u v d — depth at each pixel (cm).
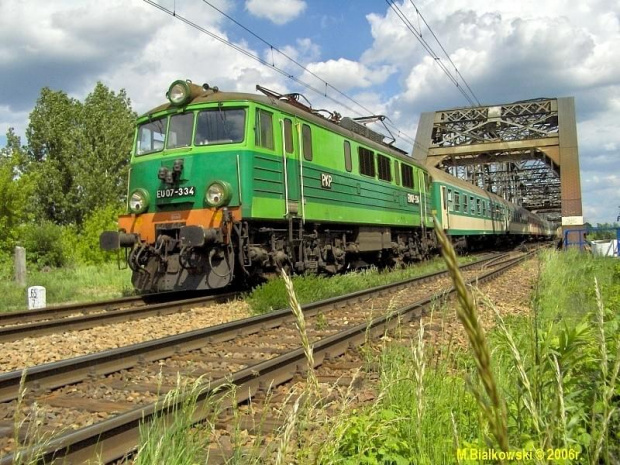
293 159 1304
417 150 5275
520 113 5322
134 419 416
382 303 1170
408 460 335
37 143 4297
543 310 905
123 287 1644
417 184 2248
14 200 2122
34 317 1042
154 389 568
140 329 935
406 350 618
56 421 480
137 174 1278
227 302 1214
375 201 1764
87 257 2497
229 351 745
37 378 576
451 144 5353
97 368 630
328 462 324
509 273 1866
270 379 579
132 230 1266
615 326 505
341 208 1520
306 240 1394
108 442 398
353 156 1620
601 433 258
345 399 347
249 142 1173
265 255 1217
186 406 396
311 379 328
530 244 5516
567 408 299
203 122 1219
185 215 1195
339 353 716
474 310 136
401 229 2141
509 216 4503
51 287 1538
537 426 238
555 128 5381
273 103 1262
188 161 1204
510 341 249
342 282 1401
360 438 353
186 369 648
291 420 228
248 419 469
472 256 3247
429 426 361
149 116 1288
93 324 962
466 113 5409
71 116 4328
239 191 1156
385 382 484
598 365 386
